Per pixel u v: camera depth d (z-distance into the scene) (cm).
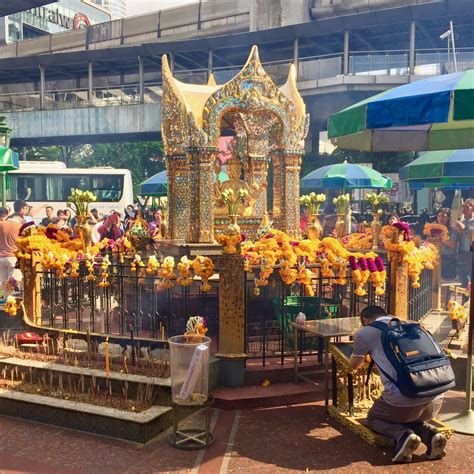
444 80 463
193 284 661
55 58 3269
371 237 858
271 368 557
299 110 882
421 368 397
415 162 1032
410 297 680
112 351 617
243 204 870
